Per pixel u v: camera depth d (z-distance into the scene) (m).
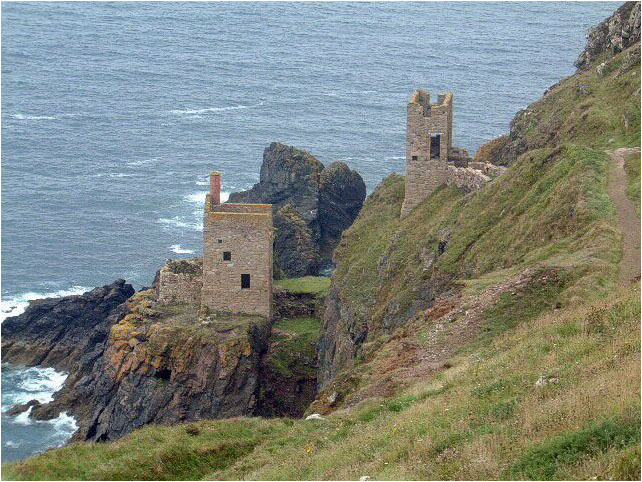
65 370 147.00
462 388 64.56
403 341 82.06
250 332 128.50
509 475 49.47
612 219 90.69
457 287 90.50
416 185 142.25
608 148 120.94
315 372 131.62
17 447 124.62
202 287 135.75
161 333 127.62
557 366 61.62
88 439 127.00
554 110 147.00
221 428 72.69
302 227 177.38
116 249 192.38
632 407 50.84
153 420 124.69
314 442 66.44
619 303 67.00
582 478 46.81
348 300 130.75
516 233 102.00
